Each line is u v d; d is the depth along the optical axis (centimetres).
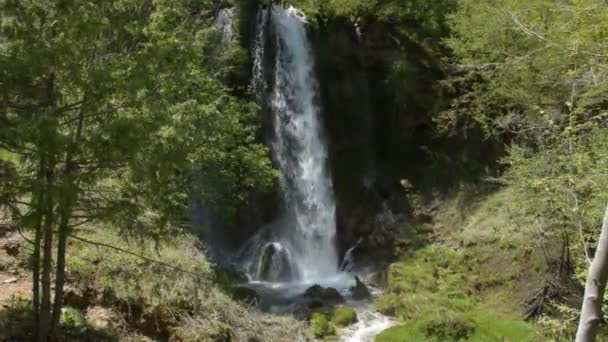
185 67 745
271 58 1988
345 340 1234
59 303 736
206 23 1806
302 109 2028
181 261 1085
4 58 618
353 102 2114
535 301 1346
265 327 1107
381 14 2186
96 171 692
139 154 681
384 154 2098
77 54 661
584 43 819
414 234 1817
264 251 1755
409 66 2017
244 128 1566
